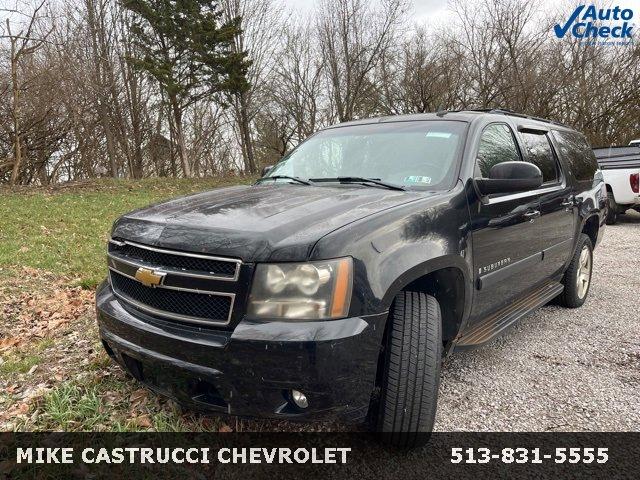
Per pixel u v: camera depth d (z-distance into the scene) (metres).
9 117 18.62
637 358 3.63
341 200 2.58
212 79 24.06
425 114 3.69
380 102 25.16
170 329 2.23
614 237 9.28
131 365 2.54
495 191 2.90
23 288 5.65
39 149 21.77
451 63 23.38
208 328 2.16
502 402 3.00
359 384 2.11
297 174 3.62
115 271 2.61
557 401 3.02
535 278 3.89
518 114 4.16
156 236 2.33
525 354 3.73
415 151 3.24
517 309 3.71
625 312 4.73
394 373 2.31
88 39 22.92
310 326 2.01
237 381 2.06
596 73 22.22
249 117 30.11
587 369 3.45
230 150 37.88
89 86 21.91
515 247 3.37
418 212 2.48
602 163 10.73
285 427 2.71
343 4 24.39
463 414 2.87
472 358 3.66
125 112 27.31
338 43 25.20
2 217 10.20
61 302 5.12
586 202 4.72
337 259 2.07
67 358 3.56
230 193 3.05
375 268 2.16
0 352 3.86
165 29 22.28
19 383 3.22
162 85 23.11
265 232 2.13
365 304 2.10
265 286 2.05
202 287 2.14
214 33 23.06
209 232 2.21
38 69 18.83
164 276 2.23
